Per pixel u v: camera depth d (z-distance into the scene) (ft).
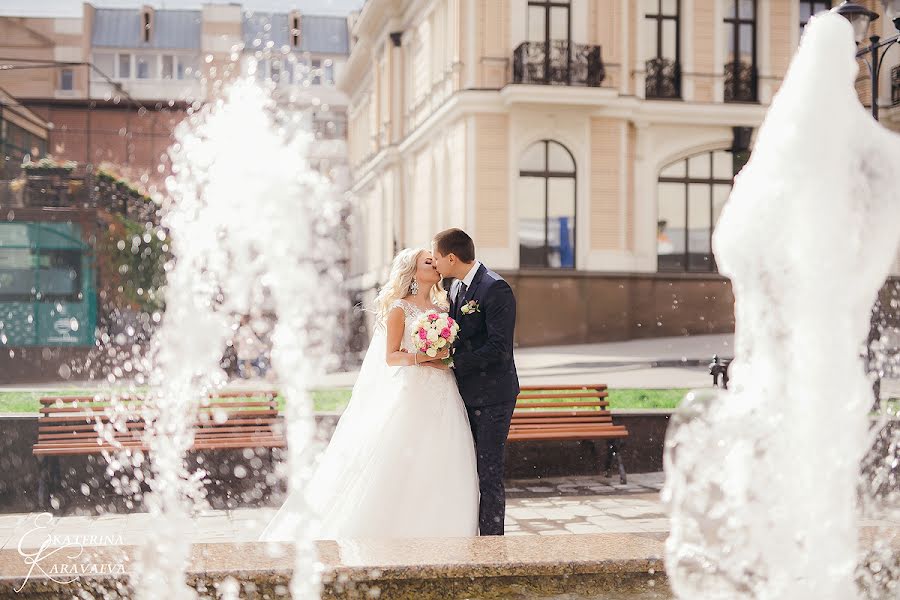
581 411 24.88
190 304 14.80
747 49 79.41
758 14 79.20
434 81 81.87
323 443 22.06
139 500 21.80
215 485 22.15
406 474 14.89
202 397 22.17
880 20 74.23
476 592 10.03
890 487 17.83
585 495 22.35
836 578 10.44
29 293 62.03
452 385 15.42
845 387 11.13
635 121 76.13
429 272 15.49
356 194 124.06
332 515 14.94
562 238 73.41
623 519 19.51
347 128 132.36
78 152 107.65
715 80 78.23
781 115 11.10
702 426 13.74
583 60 71.77
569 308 72.43
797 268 11.11
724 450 12.21
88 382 51.96
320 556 10.18
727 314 77.92
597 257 73.31
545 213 73.10
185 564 9.81
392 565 9.87
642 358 58.59
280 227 12.30
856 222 10.91
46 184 64.03
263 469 22.36
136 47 176.65
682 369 52.75
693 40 77.87
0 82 169.99
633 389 35.42
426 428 15.02
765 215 11.12
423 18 86.38
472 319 15.42
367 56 115.55
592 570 10.16
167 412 22.04
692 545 10.84
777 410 11.37
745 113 77.82
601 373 51.03
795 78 11.06
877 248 10.99
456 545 10.75
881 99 74.90
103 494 21.81
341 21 179.83
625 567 10.21
